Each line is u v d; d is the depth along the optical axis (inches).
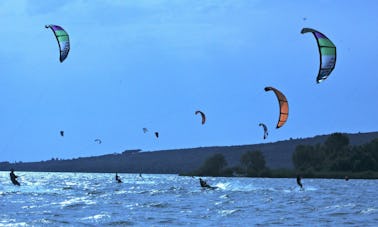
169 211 2201.0
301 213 2128.4
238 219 1905.8
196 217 1966.0
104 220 1845.5
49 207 2338.8
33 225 1699.1
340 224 1756.9
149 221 1829.5
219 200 2891.2
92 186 4911.4
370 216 2010.3
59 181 6712.6
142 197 3142.2
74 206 2407.7
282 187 4854.8
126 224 1744.6
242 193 3627.0
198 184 5807.1
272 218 1937.7
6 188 4062.5
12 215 1983.3
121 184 5703.7
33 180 7170.3
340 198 3105.3
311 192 3838.6
